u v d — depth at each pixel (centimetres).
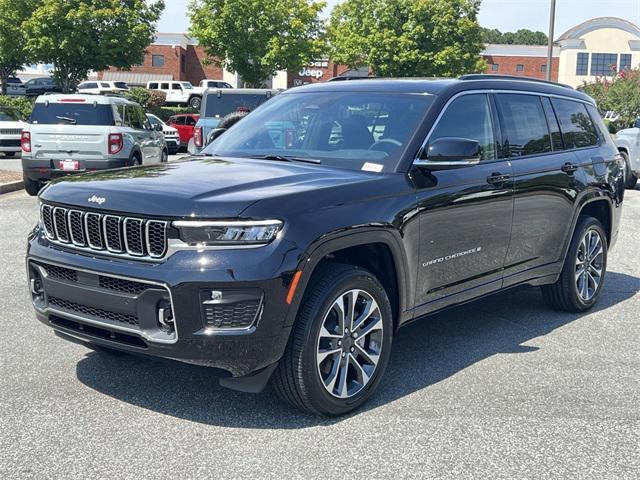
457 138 462
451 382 474
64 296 410
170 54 6069
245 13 3903
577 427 409
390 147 469
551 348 550
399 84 526
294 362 390
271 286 369
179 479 342
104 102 1355
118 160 1357
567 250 616
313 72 5825
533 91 596
